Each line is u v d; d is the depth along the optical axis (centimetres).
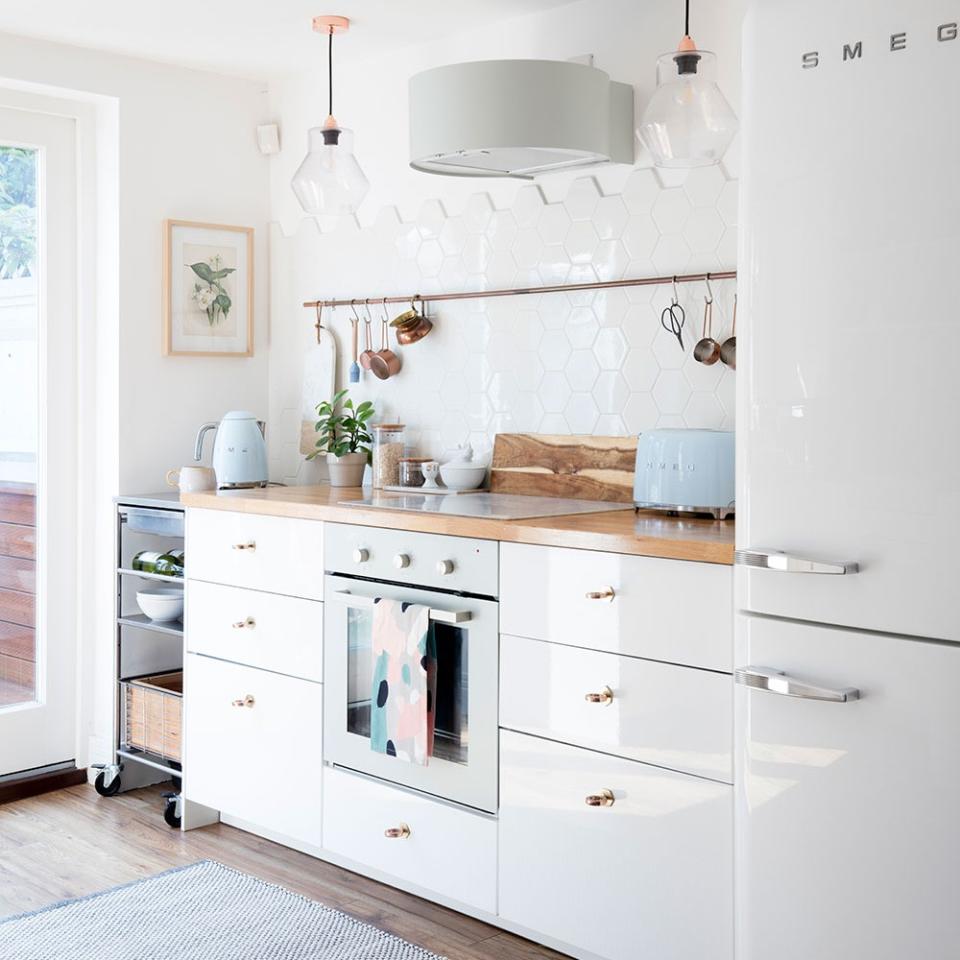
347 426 399
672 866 258
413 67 386
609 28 335
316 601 334
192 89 412
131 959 285
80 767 414
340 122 410
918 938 212
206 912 310
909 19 205
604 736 270
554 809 280
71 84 384
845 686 218
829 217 215
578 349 349
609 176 340
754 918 233
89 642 412
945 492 204
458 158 317
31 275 399
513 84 299
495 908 294
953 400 202
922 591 207
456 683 301
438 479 387
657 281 327
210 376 422
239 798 358
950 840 207
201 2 343
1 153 390
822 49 215
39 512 405
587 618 272
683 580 253
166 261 405
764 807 231
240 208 428
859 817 217
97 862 343
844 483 216
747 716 233
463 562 297
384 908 314
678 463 295
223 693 362
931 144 203
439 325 386
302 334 427
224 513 359
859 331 212
